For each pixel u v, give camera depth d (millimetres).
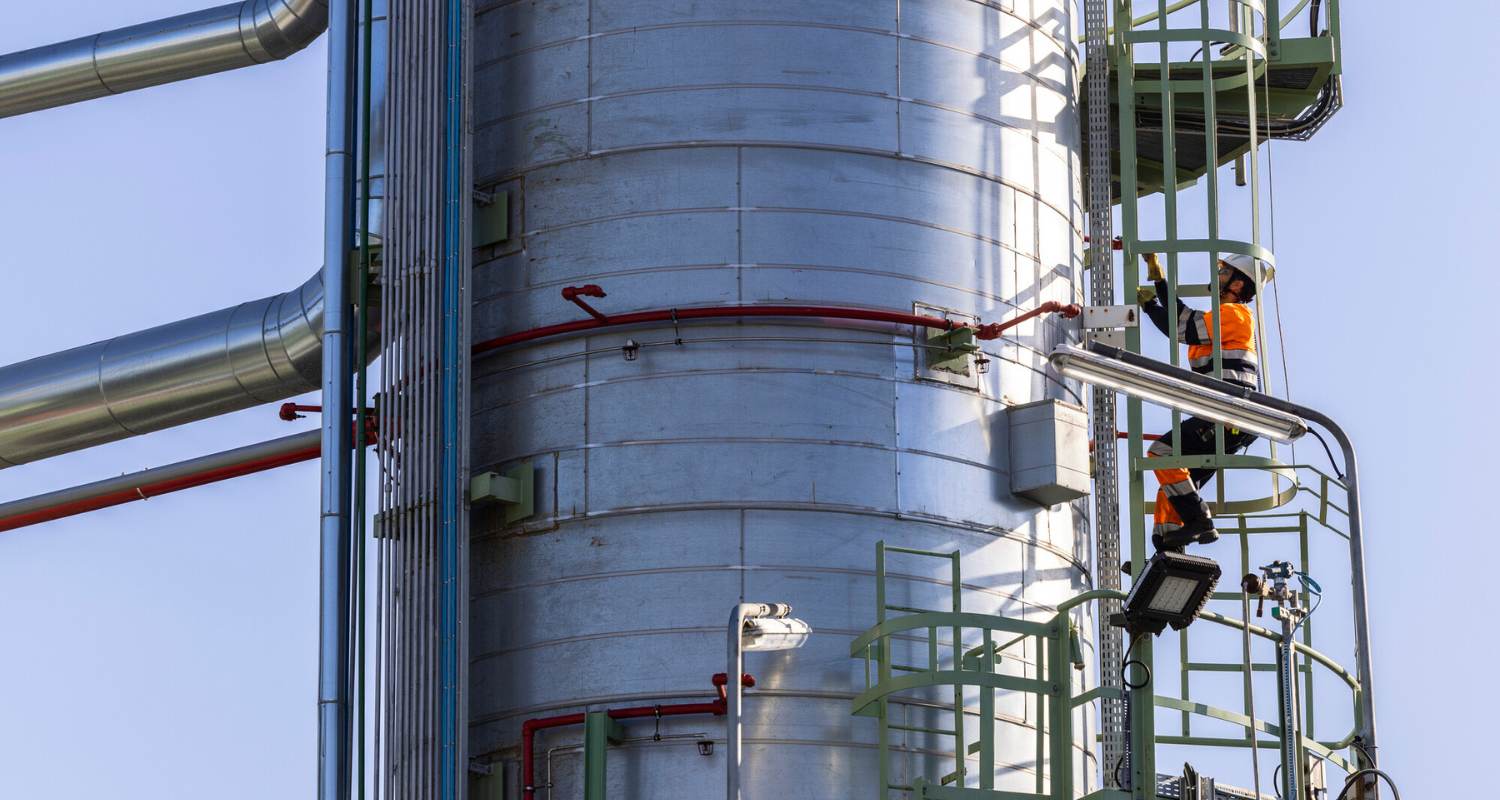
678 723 30359
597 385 32062
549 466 31969
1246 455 33562
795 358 31812
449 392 32188
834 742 30219
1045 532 32906
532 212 33094
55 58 41219
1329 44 36594
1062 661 29422
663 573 31047
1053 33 35312
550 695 30969
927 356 32375
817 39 33094
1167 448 33719
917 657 30922
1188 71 36688
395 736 31312
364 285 33688
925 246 32688
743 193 32375
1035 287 33719
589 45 33469
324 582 32875
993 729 29562
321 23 40219
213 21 40562
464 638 31094
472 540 32312
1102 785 32938
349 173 34406
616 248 32438
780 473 31328
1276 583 28031
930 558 31516
